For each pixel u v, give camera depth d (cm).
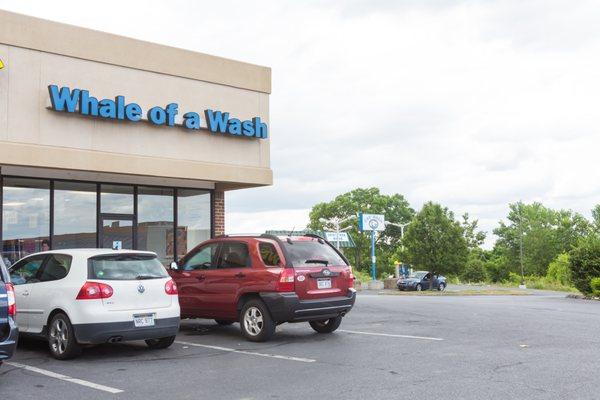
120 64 1469
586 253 2477
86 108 1380
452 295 3206
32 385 737
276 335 1169
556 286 4956
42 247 1474
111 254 940
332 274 1106
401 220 9831
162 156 1524
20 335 984
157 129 1522
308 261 1090
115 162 1425
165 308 959
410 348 981
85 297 891
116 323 898
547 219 10238
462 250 4481
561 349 949
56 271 954
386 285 4712
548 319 1393
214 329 1272
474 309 1695
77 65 1403
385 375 766
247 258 1115
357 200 9938
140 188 1658
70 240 1519
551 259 9894
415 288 4266
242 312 1103
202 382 746
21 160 1286
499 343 1020
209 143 1617
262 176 1706
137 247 1631
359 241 9531
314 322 1205
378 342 1055
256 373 797
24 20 1322
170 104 1528
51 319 936
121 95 1462
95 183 1577
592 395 647
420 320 1402
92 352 981
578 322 1324
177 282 1211
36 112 1328
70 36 1390
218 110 1652
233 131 1642
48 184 1501
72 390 709
